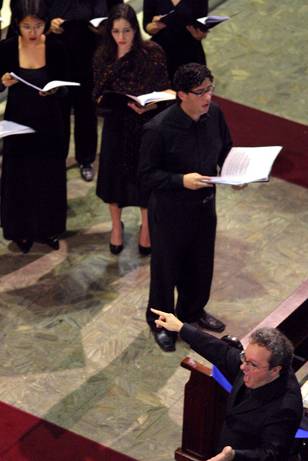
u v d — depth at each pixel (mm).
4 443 9781
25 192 11672
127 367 10625
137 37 10844
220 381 8227
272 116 14828
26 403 10188
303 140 14344
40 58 11078
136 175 11258
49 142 11375
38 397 10250
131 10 10758
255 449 7301
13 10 11914
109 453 9695
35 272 11844
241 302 11516
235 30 16828
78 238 12406
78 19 12391
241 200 13133
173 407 10180
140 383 10445
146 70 10883
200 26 12086
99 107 10922
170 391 10367
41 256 12078
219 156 10016
